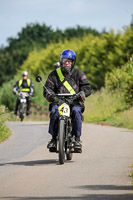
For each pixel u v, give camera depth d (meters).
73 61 21.81
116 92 59.62
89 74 130.88
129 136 32.38
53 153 24.77
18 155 24.19
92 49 133.25
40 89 85.44
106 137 31.81
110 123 47.53
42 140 31.33
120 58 119.50
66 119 20.81
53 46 166.50
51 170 19.25
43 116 82.44
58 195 14.42
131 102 51.78
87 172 18.56
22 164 21.11
